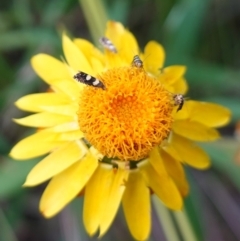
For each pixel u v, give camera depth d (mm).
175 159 107
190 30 155
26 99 109
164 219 127
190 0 155
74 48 110
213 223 162
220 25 167
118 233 159
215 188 163
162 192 106
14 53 176
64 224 156
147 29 169
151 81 105
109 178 105
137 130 102
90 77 102
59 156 106
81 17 172
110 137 102
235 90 169
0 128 160
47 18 163
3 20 163
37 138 106
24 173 142
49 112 107
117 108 103
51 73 110
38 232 166
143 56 113
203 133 109
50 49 157
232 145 147
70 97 107
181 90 112
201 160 109
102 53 116
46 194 105
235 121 159
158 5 160
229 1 170
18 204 154
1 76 158
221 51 168
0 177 142
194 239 126
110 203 104
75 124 106
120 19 157
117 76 105
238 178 146
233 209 162
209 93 164
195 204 140
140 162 106
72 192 104
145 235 104
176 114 109
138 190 106
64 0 163
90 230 103
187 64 154
